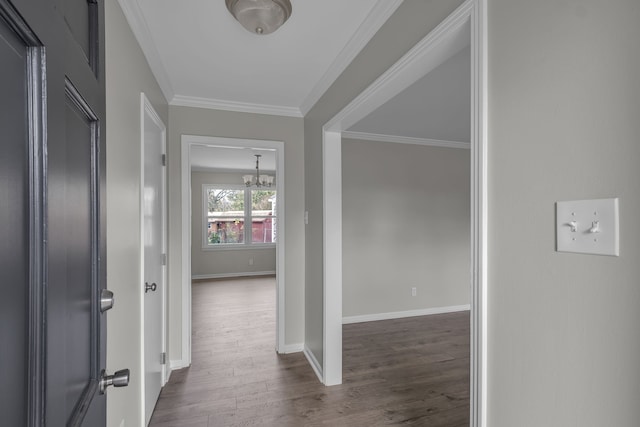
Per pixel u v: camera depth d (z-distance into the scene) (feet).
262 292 17.85
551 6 2.36
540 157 2.46
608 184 2.01
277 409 6.79
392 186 13.47
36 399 1.44
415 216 13.76
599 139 2.06
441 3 3.69
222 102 9.12
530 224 2.54
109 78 4.15
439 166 14.16
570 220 2.23
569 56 2.24
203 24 5.59
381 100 5.62
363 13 5.27
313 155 8.93
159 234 7.44
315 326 8.69
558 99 2.32
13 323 1.30
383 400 7.17
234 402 7.04
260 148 9.64
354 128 12.07
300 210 9.91
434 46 3.76
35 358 1.44
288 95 8.81
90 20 2.52
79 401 2.13
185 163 8.87
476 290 3.04
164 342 7.73
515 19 2.67
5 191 1.24
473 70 3.07
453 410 6.83
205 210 22.31
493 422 2.91
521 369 2.63
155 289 6.47
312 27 5.67
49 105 1.53
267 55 6.69
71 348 1.97
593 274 2.11
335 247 7.86
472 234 3.09
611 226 1.99
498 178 2.84
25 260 1.38
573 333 2.23
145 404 5.88
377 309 13.17
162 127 7.54
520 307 2.64
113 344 4.27
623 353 1.95
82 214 2.24
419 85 7.88
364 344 10.49
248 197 23.62
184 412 6.66
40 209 1.46
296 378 8.12
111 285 4.21
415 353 9.78
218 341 10.55
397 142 13.53
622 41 1.94
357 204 13.01
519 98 2.63
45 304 1.49
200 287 19.15
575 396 2.22
